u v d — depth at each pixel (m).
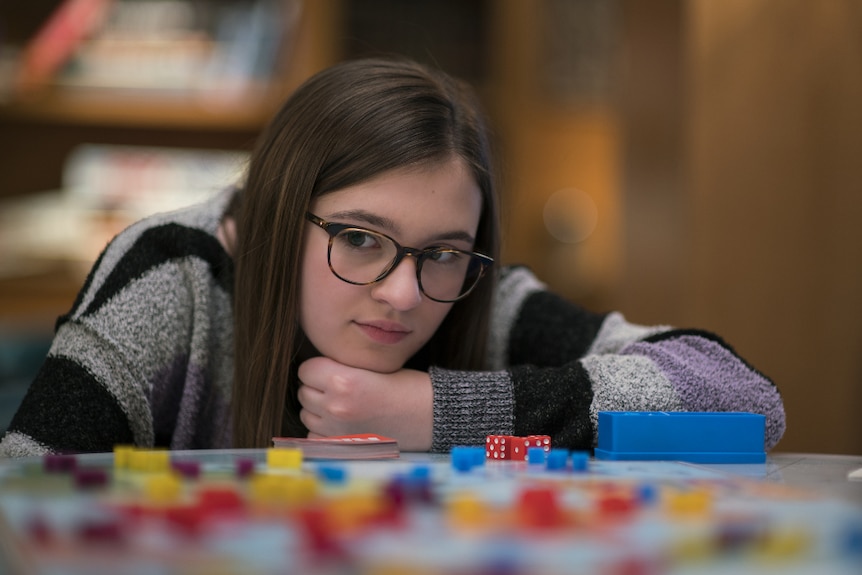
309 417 1.56
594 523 0.76
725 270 3.27
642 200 3.78
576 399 1.54
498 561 0.62
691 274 3.37
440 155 1.55
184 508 0.78
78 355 1.55
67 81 4.54
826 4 2.96
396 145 1.53
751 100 3.19
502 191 1.91
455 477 1.05
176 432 1.73
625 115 3.82
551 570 0.60
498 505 0.84
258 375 1.63
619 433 1.36
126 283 1.66
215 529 0.71
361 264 1.54
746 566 0.63
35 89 4.50
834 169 2.96
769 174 3.13
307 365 1.59
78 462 1.11
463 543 0.68
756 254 3.18
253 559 0.62
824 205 2.99
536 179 5.17
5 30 4.49
